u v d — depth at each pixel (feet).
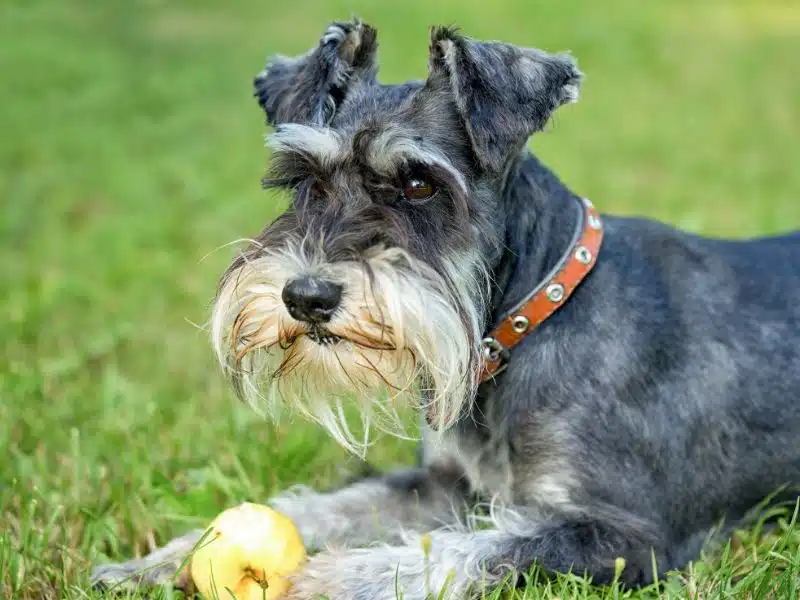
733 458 12.06
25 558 11.42
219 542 10.50
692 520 12.10
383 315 10.29
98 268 23.07
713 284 12.19
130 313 20.43
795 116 39.88
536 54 11.73
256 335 10.79
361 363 10.65
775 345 12.11
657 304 11.84
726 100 43.04
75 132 36.83
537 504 11.43
